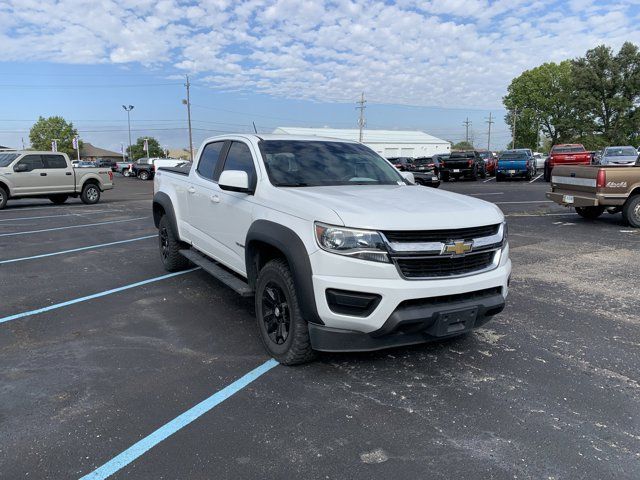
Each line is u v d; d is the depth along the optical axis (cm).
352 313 333
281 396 338
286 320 385
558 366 387
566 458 270
